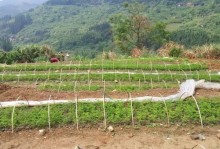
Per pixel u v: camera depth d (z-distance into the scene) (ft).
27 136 33.78
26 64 73.05
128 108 37.22
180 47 84.99
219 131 34.19
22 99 41.50
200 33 252.42
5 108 38.78
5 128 34.88
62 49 319.88
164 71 66.13
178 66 66.80
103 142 32.32
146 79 58.95
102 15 566.36
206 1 458.09
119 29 135.95
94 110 37.17
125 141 32.45
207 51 81.41
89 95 42.78
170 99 40.01
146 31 138.82
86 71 67.46
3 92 44.96
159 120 35.60
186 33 256.32
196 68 66.44
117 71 66.85
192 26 336.49
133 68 67.77
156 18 406.62
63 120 35.60
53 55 90.22
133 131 34.19
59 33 457.27
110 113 36.52
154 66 67.36
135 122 35.42
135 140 32.60
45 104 39.42
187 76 59.41
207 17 363.97
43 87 52.42
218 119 35.50
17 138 33.45
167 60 73.56
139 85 53.36
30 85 56.95
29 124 35.17
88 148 31.17
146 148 31.17
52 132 34.32
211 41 234.99
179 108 37.14
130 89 49.52
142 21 136.56
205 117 35.83
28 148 31.53
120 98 41.19
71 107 38.04
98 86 52.49
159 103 38.58
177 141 32.42
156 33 139.13
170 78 59.06
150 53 90.84
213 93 43.78
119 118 35.40
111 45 262.88
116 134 33.76
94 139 32.91
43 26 556.51
